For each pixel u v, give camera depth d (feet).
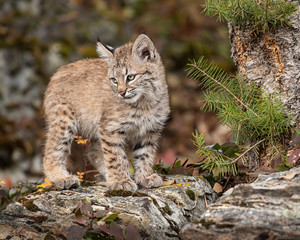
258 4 27.43
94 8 58.18
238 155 27.89
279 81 27.73
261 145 28.48
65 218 25.02
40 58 51.01
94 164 35.65
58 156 32.86
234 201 21.17
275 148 27.27
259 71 28.32
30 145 46.91
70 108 33.35
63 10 56.54
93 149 35.37
